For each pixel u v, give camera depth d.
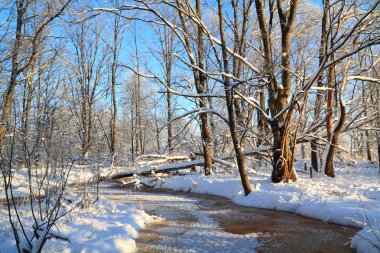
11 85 9.28
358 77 14.00
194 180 16.30
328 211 8.84
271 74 12.38
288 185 12.02
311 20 14.68
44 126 6.62
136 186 17.23
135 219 8.02
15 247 5.48
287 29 13.15
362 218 7.71
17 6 11.66
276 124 12.97
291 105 11.92
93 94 27.36
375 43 10.48
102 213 8.17
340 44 10.90
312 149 17.97
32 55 11.77
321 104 16.00
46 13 12.05
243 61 12.51
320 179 13.89
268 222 8.77
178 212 10.34
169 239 7.05
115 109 26.80
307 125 17.59
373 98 17.88
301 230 7.86
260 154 16.80
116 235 6.45
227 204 11.98
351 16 13.67
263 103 18.19
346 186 11.63
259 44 16.88
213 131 20.73
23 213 7.25
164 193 15.43
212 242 6.87
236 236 7.37
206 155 17.91
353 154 19.17
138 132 33.53
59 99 7.83
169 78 25.55
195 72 17.22
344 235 7.34
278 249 6.42
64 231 6.27
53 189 6.75
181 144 20.81
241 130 15.83
